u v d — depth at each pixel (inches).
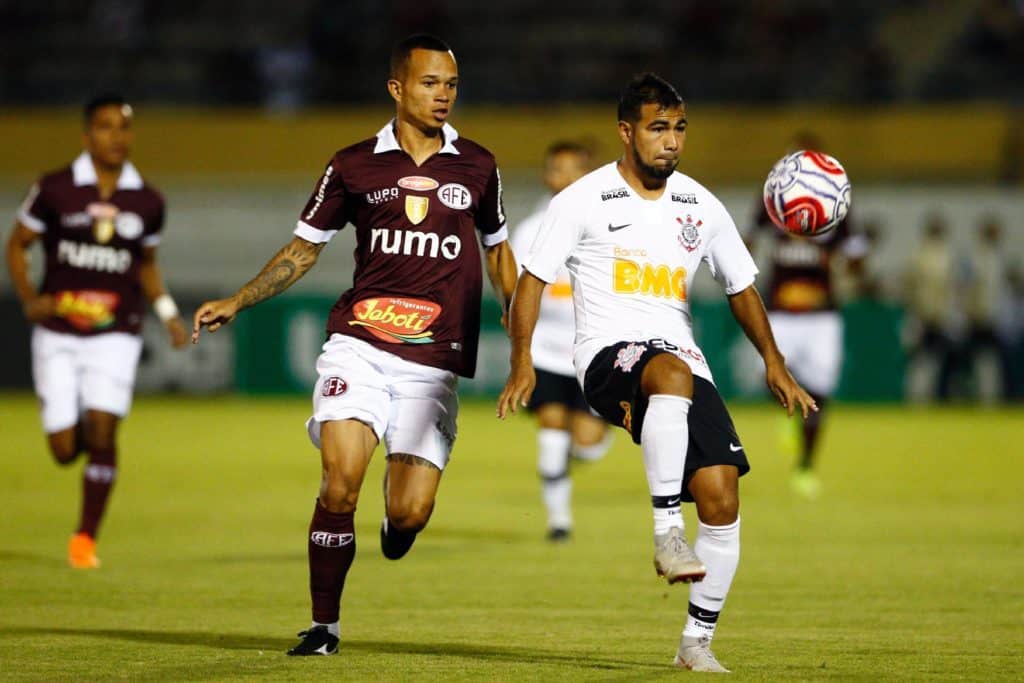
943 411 3134.8
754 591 1068.5
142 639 855.1
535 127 3720.5
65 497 1738.4
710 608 745.0
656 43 4136.3
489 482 1926.7
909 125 3673.7
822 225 831.1
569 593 1059.3
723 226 786.2
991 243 3203.7
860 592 1063.6
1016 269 3373.5
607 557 1258.0
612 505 1701.5
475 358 824.9
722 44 4097.0
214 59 4121.6
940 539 1381.6
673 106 756.6
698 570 685.9
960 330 3216.0
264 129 3804.1
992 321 3203.7
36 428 2672.2
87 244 1215.6
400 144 809.5
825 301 1812.3
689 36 4114.2
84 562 1195.9
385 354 800.9
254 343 3358.8
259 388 3358.8
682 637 756.0
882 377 3262.8
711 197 784.3
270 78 4010.8
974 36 4042.8
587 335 772.6
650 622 933.2
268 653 801.6
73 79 4077.3
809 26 4104.3
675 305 772.0
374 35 4124.0
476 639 860.6
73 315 1215.6
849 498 1755.7
